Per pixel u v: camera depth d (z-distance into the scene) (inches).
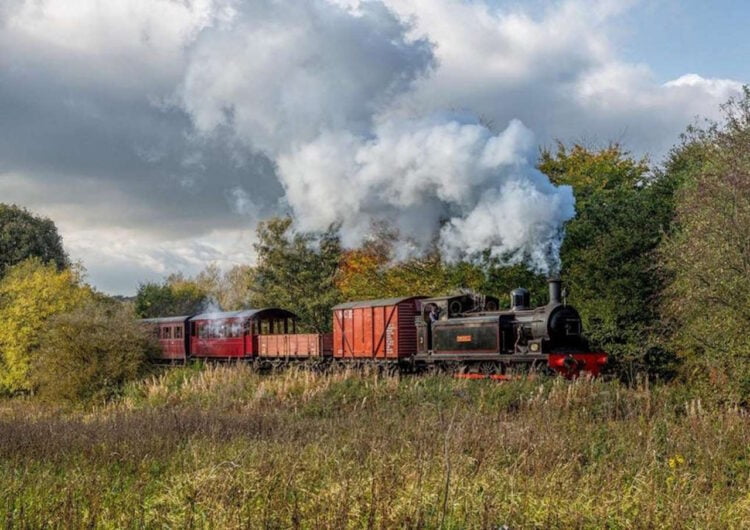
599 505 415.8
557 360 914.7
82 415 1016.9
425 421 664.4
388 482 422.3
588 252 1125.7
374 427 663.8
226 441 636.1
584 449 553.6
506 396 821.2
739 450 535.5
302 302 1755.7
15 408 1270.9
